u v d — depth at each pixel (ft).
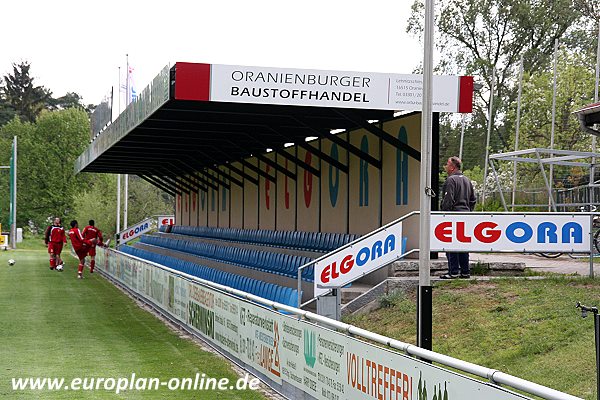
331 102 39.17
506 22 131.85
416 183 44.70
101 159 91.09
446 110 40.42
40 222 242.37
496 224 36.11
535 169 100.78
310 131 57.72
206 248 73.26
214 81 38.60
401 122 46.50
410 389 16.60
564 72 111.24
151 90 46.03
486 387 13.53
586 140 102.73
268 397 25.85
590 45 127.03
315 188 61.67
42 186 243.81
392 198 47.93
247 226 81.71
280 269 49.62
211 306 35.09
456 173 38.75
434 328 31.71
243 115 52.21
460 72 134.41
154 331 41.32
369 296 38.78
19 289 66.54
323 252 50.90
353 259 34.81
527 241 36.11
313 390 22.66
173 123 56.75
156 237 103.30
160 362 32.19
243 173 77.30
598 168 67.00
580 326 27.17
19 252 144.56
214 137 64.08
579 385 22.54
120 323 44.68
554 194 67.00
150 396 26.09
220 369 30.48
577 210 60.95
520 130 112.98
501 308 31.63
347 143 48.91
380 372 18.13
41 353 34.60
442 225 35.91
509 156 57.21
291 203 67.72
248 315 29.27
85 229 80.23
